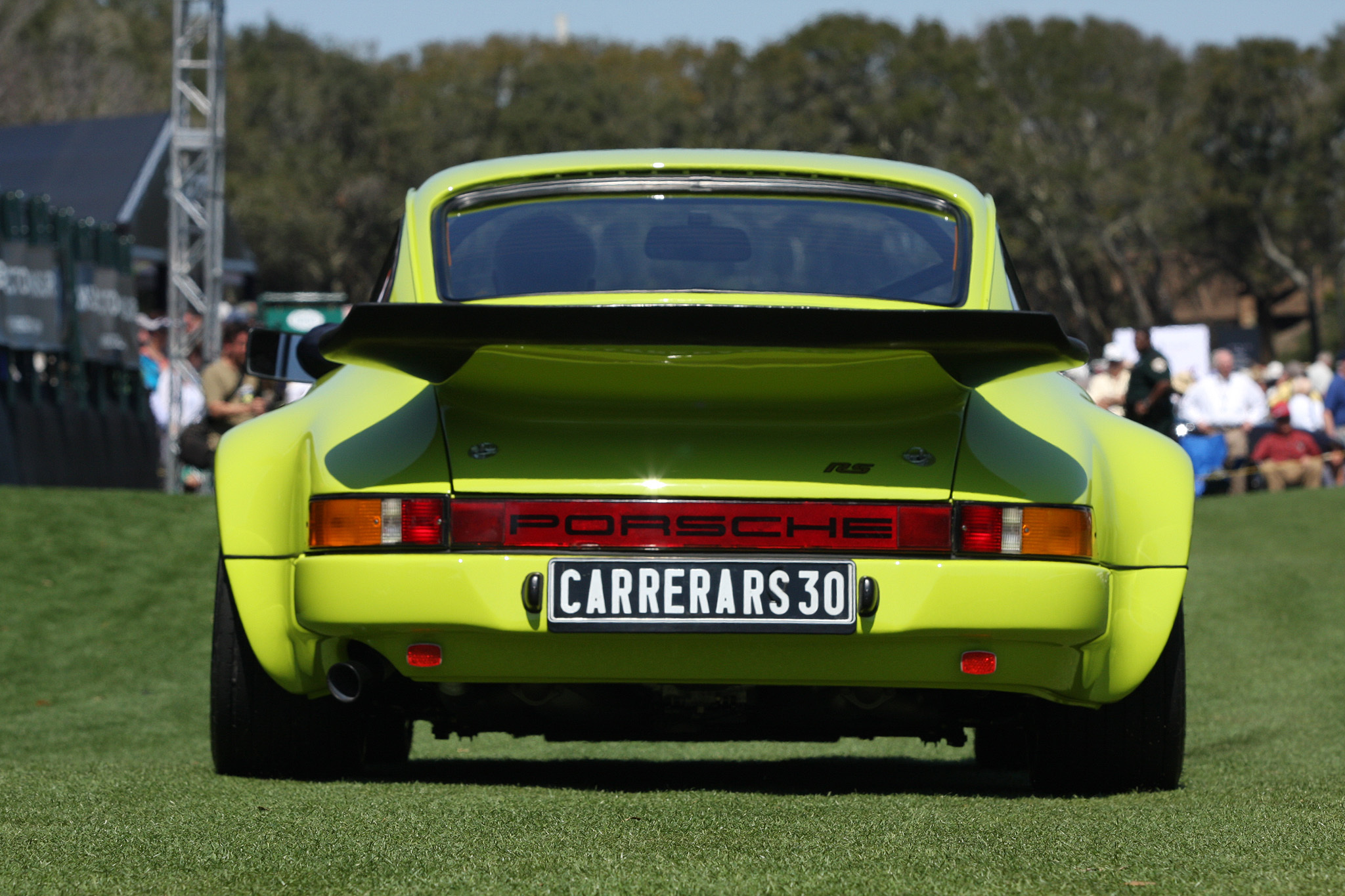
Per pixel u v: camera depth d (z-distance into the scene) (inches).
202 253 2297.0
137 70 5885.8
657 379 310.7
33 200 1589.6
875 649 317.7
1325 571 978.7
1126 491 346.0
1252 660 709.9
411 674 327.0
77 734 548.1
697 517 313.1
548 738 369.7
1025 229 6830.7
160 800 329.4
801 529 313.4
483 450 320.2
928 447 321.1
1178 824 295.9
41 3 5438.0
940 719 360.2
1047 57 7145.7
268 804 321.4
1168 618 341.7
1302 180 6481.3
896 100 7081.7
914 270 358.6
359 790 350.9
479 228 369.7
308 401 370.6
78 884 231.9
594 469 316.2
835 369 305.9
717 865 246.7
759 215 367.9
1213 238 6683.1
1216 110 6628.9
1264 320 6889.8
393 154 6835.6
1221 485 1814.7
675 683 323.9
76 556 954.1
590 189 374.9
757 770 448.1
